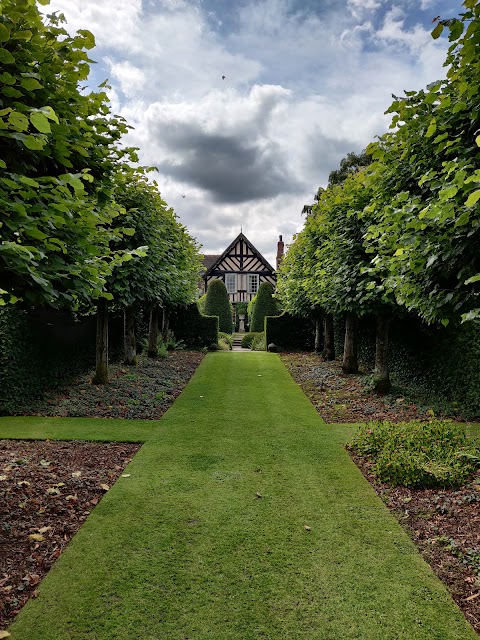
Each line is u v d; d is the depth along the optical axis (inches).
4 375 251.1
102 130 137.5
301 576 100.7
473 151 136.0
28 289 102.8
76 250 123.0
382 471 158.2
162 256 343.9
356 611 89.0
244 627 84.3
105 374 316.8
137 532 120.1
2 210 89.4
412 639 81.5
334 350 503.8
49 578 98.9
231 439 207.9
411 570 103.1
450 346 268.1
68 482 154.1
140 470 166.9
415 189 175.5
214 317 655.1
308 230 403.9
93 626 84.0
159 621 85.7
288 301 514.3
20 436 206.5
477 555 106.7
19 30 98.9
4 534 117.0
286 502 139.8
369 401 286.4
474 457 157.9
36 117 72.6
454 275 144.7
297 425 234.7
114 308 341.1
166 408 273.6
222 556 108.7
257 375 398.6
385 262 170.9
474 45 110.6
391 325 350.9
